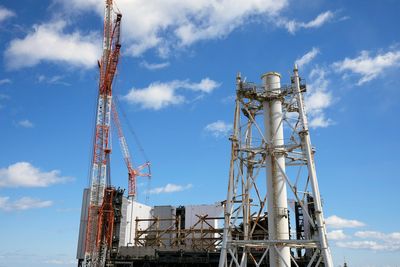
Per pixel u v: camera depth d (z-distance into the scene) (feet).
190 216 417.69
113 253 376.89
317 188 161.38
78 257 393.91
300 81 184.44
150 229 410.31
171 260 350.43
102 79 460.14
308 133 170.81
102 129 445.37
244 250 175.94
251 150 177.58
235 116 183.83
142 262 362.33
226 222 168.35
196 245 368.68
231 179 174.29
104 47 464.24
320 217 156.15
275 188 170.09
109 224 390.63
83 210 412.36
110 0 467.93
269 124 179.73
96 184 419.95
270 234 166.81
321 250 150.92
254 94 183.42
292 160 181.98
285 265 157.99
